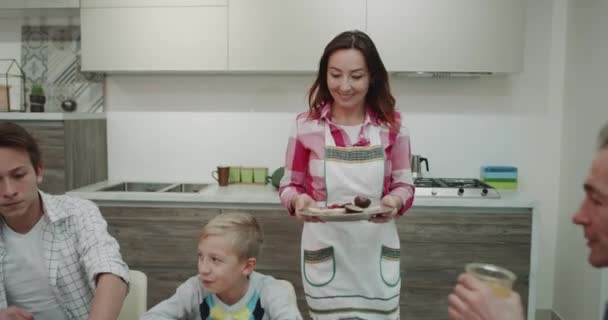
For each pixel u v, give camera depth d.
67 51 2.63
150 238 2.25
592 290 2.20
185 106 2.67
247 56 2.28
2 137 0.93
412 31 2.21
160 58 2.32
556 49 2.53
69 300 1.13
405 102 2.60
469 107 2.59
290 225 2.22
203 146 2.70
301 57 2.26
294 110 2.64
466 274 0.69
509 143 2.59
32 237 1.09
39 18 2.63
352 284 1.31
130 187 2.67
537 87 2.55
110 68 2.34
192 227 2.23
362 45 1.22
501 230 2.16
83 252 1.08
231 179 2.62
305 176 1.39
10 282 1.10
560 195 2.57
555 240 2.63
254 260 1.14
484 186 2.28
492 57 2.22
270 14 2.25
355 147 1.31
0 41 2.67
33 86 2.56
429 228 2.17
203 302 1.14
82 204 1.16
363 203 1.23
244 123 2.67
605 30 2.10
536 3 2.51
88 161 2.50
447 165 2.63
